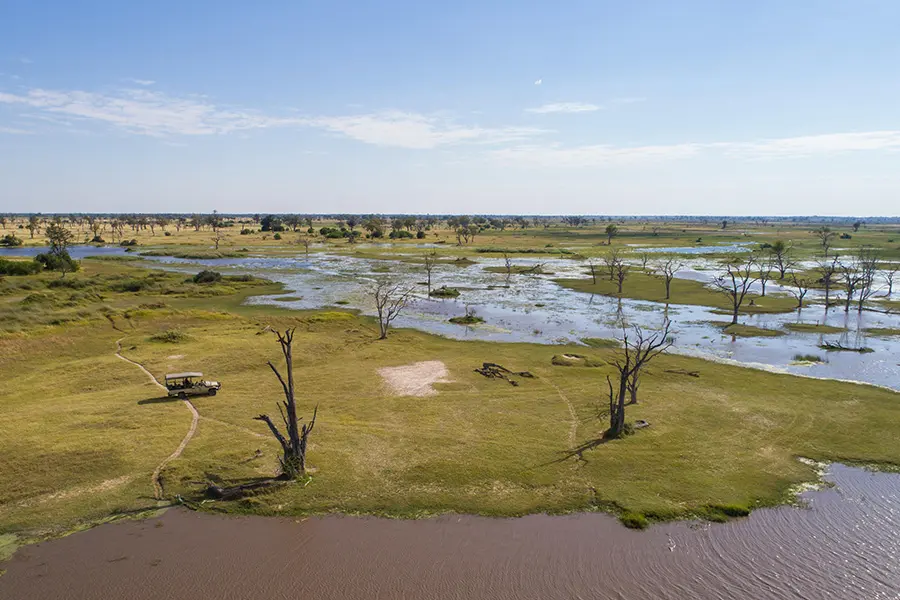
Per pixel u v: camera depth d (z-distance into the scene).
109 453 26.52
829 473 25.64
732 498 23.30
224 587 18.39
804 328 57.28
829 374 41.09
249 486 23.58
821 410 33.06
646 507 22.62
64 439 27.95
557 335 55.28
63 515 21.97
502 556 19.94
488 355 46.50
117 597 17.91
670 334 55.22
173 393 34.59
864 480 25.03
